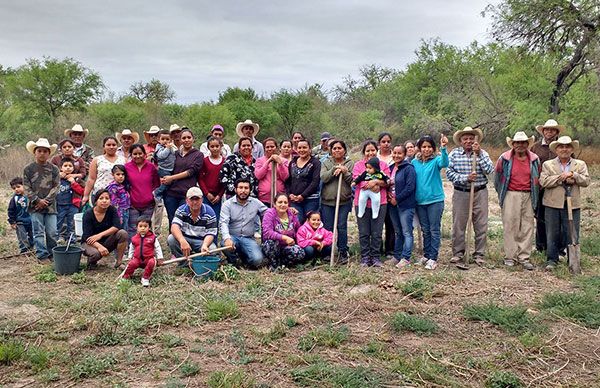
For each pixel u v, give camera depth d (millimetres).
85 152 10133
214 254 8086
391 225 9188
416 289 7055
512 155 8508
